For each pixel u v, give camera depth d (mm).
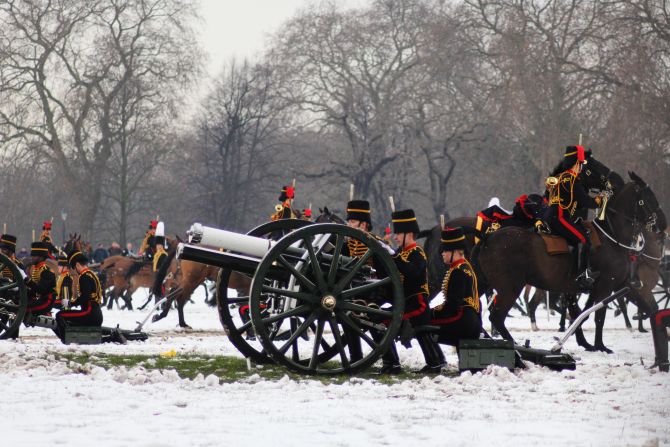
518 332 44812
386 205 159000
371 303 25703
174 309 70688
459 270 25844
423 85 147125
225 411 19516
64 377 24578
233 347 34062
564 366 26547
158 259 62969
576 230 32250
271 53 156000
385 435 16969
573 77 119500
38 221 163625
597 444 16203
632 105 101750
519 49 118562
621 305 46438
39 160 138375
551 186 32656
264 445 15953
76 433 17047
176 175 172375
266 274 25578
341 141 161750
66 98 140500
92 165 142125
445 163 169375
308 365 26344
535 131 117750
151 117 142500
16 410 19531
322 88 156500
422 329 25766
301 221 27109
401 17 156125
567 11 119188
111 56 139875
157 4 142750
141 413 19250
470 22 137875
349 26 151750
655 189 100438
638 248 34156
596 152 103812
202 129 167750
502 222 34562
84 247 79312
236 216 164750
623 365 27422
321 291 24672
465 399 21141
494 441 16406
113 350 32031
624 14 109750
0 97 135625
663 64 104938
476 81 138875
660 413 19375
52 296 36281
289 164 163875
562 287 32469
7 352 29172
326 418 18625
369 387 22859
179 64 142125
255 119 169125
